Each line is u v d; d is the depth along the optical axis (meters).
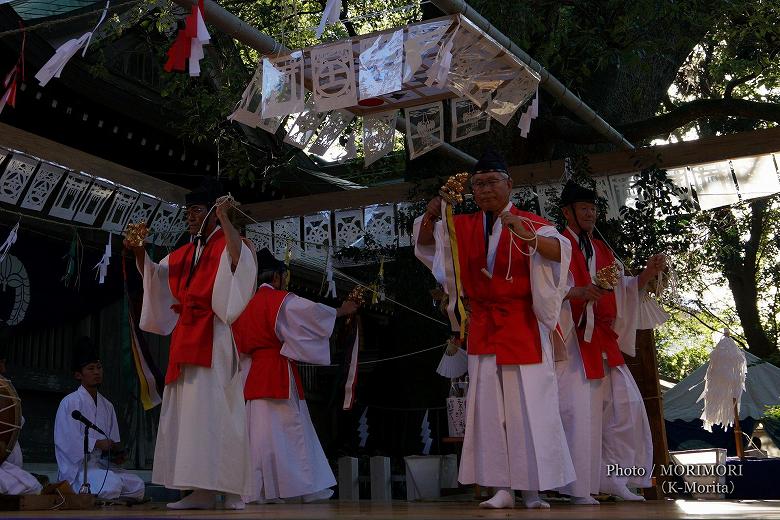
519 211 4.71
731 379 7.31
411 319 10.30
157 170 10.73
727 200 9.23
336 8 5.24
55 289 8.75
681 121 10.45
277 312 6.75
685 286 15.17
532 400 4.46
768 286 18.02
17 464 5.94
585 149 10.77
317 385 13.36
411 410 10.77
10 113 8.99
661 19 10.30
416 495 7.92
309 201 10.29
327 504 6.45
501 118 6.32
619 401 5.95
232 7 11.06
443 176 9.74
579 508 4.38
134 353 5.47
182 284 4.87
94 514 4.17
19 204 7.97
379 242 10.03
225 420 4.70
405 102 6.69
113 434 7.31
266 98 6.02
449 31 5.66
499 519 3.04
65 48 5.13
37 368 8.76
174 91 10.27
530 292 4.60
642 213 9.15
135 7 9.13
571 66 9.98
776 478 6.42
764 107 10.16
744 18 10.47
